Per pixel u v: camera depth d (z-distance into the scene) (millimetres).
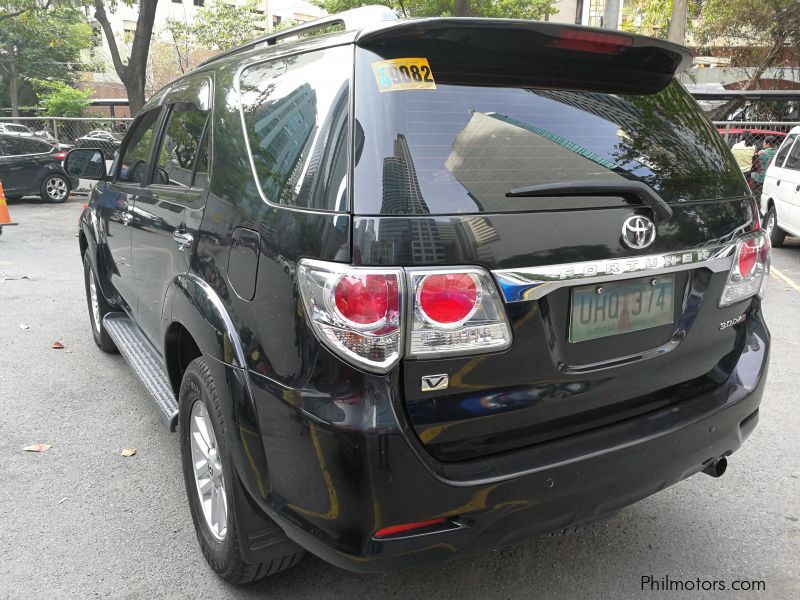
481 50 2109
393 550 1876
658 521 3041
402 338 1815
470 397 1946
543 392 2068
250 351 2131
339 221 1854
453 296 1840
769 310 6633
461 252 1853
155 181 3400
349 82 1990
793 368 4965
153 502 3199
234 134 2510
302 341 1926
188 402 2672
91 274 5098
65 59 41844
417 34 1996
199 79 3064
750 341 2641
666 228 2201
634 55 2342
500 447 2033
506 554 2812
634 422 2262
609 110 2303
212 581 2635
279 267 2016
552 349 2051
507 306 1926
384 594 2562
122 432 3928
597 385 2178
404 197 1843
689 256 2262
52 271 8234
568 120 2186
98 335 5238
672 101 2535
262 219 2146
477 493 1919
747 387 2518
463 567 2729
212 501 2604
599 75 2359
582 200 2045
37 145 15156
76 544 2865
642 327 2246
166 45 48188
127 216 3734
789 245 10773
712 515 3082
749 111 22375
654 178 2250
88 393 4484
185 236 2723
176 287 2703
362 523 1856
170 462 3584
